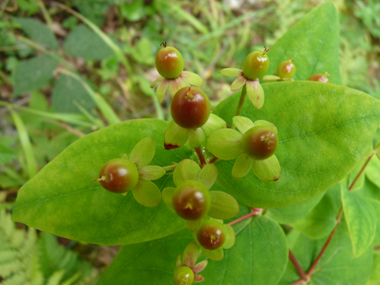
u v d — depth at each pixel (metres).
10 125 0.25
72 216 0.09
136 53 0.31
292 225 0.13
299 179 0.09
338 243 0.14
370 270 0.14
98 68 0.30
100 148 0.09
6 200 0.22
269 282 0.11
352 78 0.29
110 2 0.31
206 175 0.07
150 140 0.08
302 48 0.12
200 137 0.08
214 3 0.34
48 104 0.28
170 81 0.08
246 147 0.07
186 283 0.08
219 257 0.08
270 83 0.09
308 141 0.09
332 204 0.14
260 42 0.35
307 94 0.09
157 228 0.09
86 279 0.19
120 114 0.29
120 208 0.09
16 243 0.17
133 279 0.10
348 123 0.08
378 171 0.14
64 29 0.31
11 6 0.28
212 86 0.32
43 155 0.23
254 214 0.11
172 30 0.34
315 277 0.13
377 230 0.13
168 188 0.08
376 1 0.37
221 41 0.35
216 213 0.07
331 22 0.12
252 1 0.38
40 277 0.17
